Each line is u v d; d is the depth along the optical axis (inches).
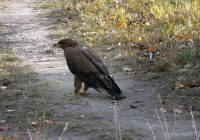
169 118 426.0
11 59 703.7
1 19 1080.2
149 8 959.6
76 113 443.8
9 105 482.3
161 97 493.0
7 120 434.3
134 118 426.9
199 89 504.4
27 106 475.5
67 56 493.0
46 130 399.2
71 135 385.1
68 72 616.7
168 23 818.8
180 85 516.4
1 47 799.1
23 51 764.0
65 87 542.9
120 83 557.0
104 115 436.1
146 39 744.3
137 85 544.1
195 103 466.0
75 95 502.3
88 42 788.6
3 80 581.3
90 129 396.2
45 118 432.8
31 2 1293.1
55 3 1220.5
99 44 768.9
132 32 811.4
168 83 540.4
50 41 831.7
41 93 519.2
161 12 896.9
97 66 482.0
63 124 406.9
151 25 839.1
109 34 818.8
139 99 489.1
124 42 757.9
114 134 381.7
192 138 371.6
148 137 374.9
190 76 555.2
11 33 921.5
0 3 1279.5
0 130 405.4
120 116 433.7
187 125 405.1
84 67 480.7
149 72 594.6
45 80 577.9
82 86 546.6
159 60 627.5
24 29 954.7
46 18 1055.0
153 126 402.9
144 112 446.0
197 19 816.3
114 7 1038.4
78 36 848.3
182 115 433.7
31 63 677.9
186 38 725.9
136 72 600.7
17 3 1290.6
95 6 1071.6
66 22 984.9
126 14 945.5
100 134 382.6
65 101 485.4
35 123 417.1
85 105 470.0
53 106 469.7
